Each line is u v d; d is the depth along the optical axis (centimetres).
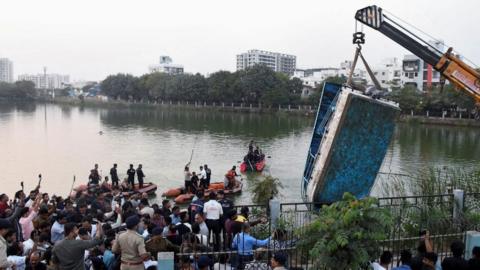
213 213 1225
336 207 857
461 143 5284
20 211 1155
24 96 16075
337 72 15125
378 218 805
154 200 2623
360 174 1747
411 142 5378
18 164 3750
